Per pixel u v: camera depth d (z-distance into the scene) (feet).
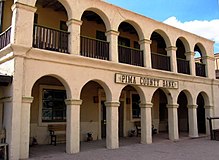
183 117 66.44
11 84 28.40
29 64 29.40
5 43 32.09
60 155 30.76
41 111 40.40
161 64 46.70
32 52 29.45
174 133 46.55
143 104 42.22
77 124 32.89
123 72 39.32
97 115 47.60
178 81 48.75
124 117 52.65
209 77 56.54
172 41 48.62
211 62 58.18
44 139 40.27
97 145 39.27
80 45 37.11
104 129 49.08
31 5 30.19
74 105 32.86
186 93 51.75
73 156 30.27
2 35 33.81
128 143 42.04
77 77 33.60
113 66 37.70
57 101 42.78
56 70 31.63
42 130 40.24
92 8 36.76
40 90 40.57
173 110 47.01
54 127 41.04
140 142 42.93
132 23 42.91
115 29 39.06
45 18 41.29
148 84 42.63
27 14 29.81
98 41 37.73
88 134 45.16
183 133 58.49
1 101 31.81
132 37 53.93
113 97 37.55
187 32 52.26
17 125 27.50
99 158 29.35
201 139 48.88
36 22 40.14
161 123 62.34
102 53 37.86
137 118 55.42
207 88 56.08
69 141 32.30
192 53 52.70
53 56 31.17
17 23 28.86
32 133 39.17
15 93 27.76
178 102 67.97
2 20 36.55
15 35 28.50
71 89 32.78
